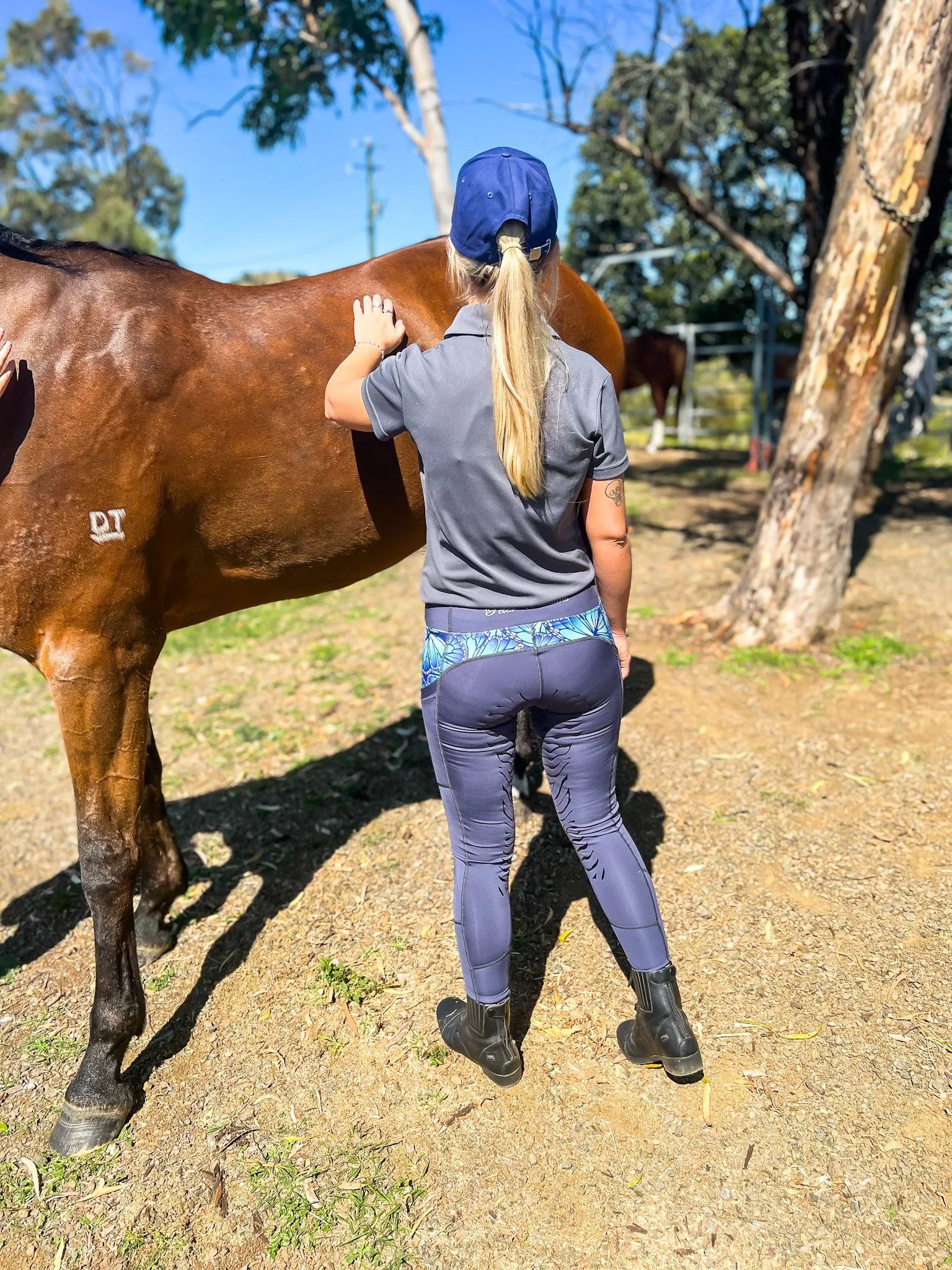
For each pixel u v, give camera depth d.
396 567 7.00
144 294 2.01
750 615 4.46
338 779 3.50
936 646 4.30
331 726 4.00
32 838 3.36
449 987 2.36
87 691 1.96
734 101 7.93
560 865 2.80
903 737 3.43
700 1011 2.18
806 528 4.29
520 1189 1.79
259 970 2.49
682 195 7.81
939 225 7.38
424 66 7.93
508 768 1.81
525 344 1.49
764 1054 2.05
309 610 5.91
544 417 1.53
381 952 2.51
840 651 4.25
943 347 13.95
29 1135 2.03
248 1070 2.16
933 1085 1.93
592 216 23.31
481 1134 1.92
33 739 4.29
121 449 1.91
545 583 1.68
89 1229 1.79
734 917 2.50
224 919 2.73
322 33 8.91
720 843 2.83
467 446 1.57
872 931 2.41
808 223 7.65
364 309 1.91
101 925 2.02
